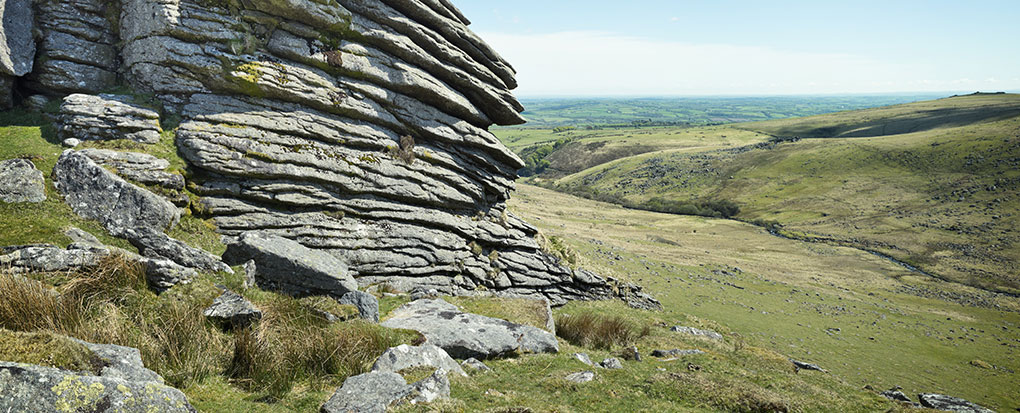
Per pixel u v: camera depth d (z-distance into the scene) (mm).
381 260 23078
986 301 82562
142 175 18812
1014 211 123375
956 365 51281
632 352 17125
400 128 25984
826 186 166500
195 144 20250
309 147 22625
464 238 27719
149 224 17234
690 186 191750
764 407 11539
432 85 26453
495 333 14844
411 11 26375
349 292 15484
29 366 5227
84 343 7273
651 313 34531
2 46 20141
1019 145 157125
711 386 12383
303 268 15664
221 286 13289
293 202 21531
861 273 97062
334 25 23672
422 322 15023
